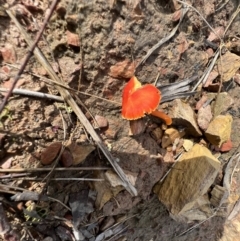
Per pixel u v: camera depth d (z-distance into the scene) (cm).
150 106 11
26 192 11
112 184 12
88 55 12
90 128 12
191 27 14
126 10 12
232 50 16
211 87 15
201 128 14
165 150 14
